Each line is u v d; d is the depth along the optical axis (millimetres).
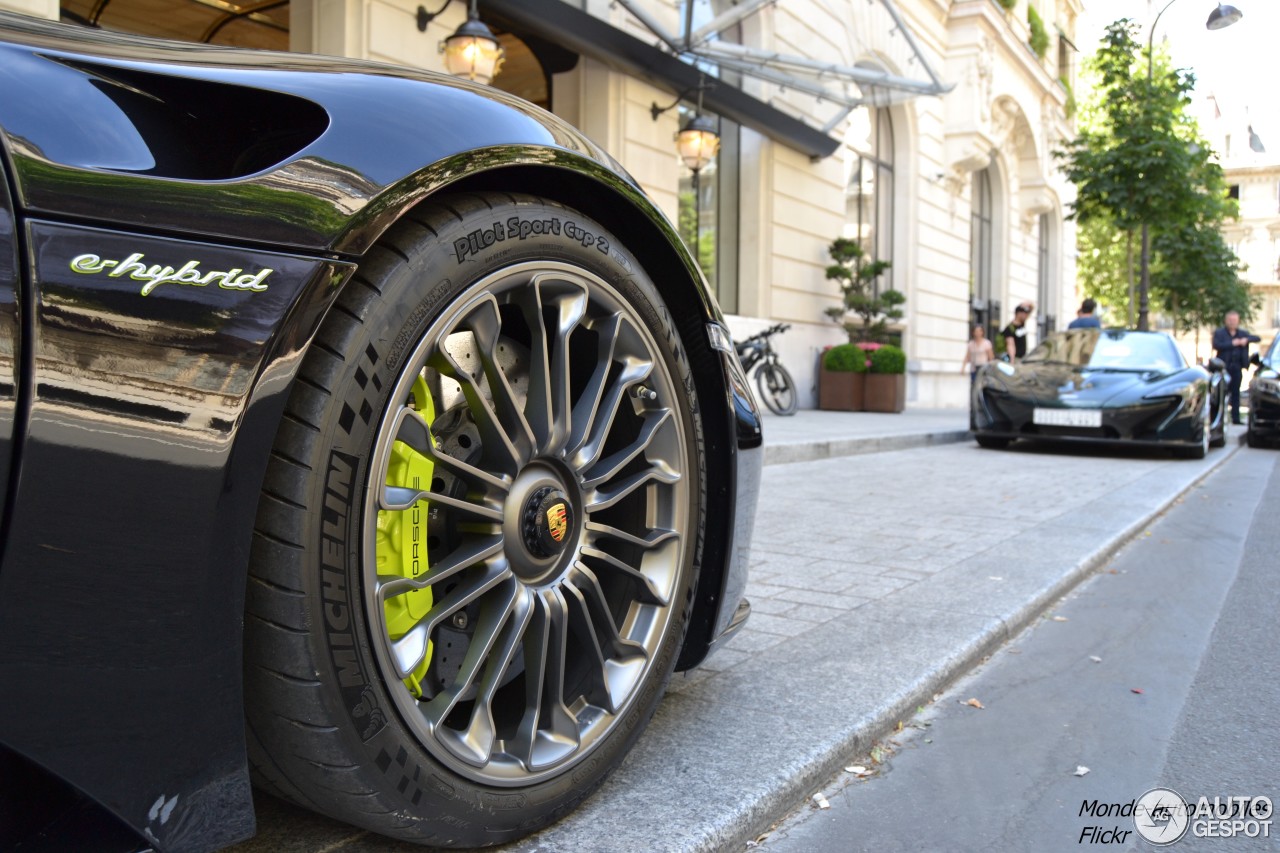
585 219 1606
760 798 1748
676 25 10305
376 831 1354
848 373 13406
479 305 1407
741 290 12656
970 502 5727
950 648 2742
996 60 19422
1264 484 7383
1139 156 14922
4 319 936
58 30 1194
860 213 15781
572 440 1595
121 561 1009
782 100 12555
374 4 7094
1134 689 2648
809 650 2693
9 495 933
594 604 1666
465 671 1428
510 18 8023
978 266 21828
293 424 1176
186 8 8648
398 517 1360
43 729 967
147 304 1029
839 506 5496
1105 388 8766
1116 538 4602
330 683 1198
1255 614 3477
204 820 1107
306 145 1226
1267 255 63406
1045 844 1772
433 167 1315
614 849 1532
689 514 1831
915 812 1881
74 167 1015
